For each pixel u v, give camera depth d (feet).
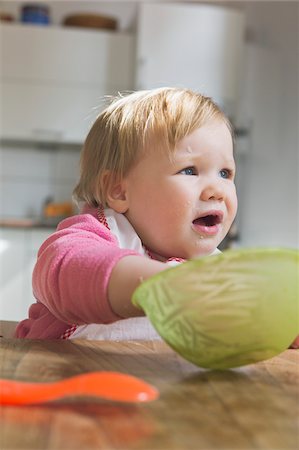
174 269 1.71
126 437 1.17
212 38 12.84
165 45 12.72
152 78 12.71
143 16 12.68
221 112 3.05
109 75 13.02
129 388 1.36
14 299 11.57
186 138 2.83
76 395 1.45
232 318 1.72
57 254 2.19
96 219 2.87
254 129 13.14
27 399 1.37
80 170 3.28
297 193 11.47
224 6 15.49
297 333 1.88
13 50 12.87
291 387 1.65
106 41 13.00
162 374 1.75
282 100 12.51
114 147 3.00
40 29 12.89
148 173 2.86
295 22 12.32
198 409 1.38
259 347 1.80
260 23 14.21
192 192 2.81
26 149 14.34
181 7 12.75
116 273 1.98
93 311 2.05
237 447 1.15
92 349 2.08
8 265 11.55
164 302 1.73
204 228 2.85
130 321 2.89
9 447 1.10
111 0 15.48
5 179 14.32
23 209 14.39
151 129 2.87
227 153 2.91
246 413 1.37
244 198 14.25
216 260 1.70
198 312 1.71
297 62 12.05
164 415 1.32
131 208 2.93
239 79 12.94
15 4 15.01
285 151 12.17
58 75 12.96
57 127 13.00
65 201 14.44
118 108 3.09
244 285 1.71
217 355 1.77
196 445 1.14
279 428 1.27
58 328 2.91
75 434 1.18
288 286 1.75
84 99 13.01
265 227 12.87
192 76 12.80
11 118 12.92
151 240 2.91
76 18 13.12
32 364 1.79
